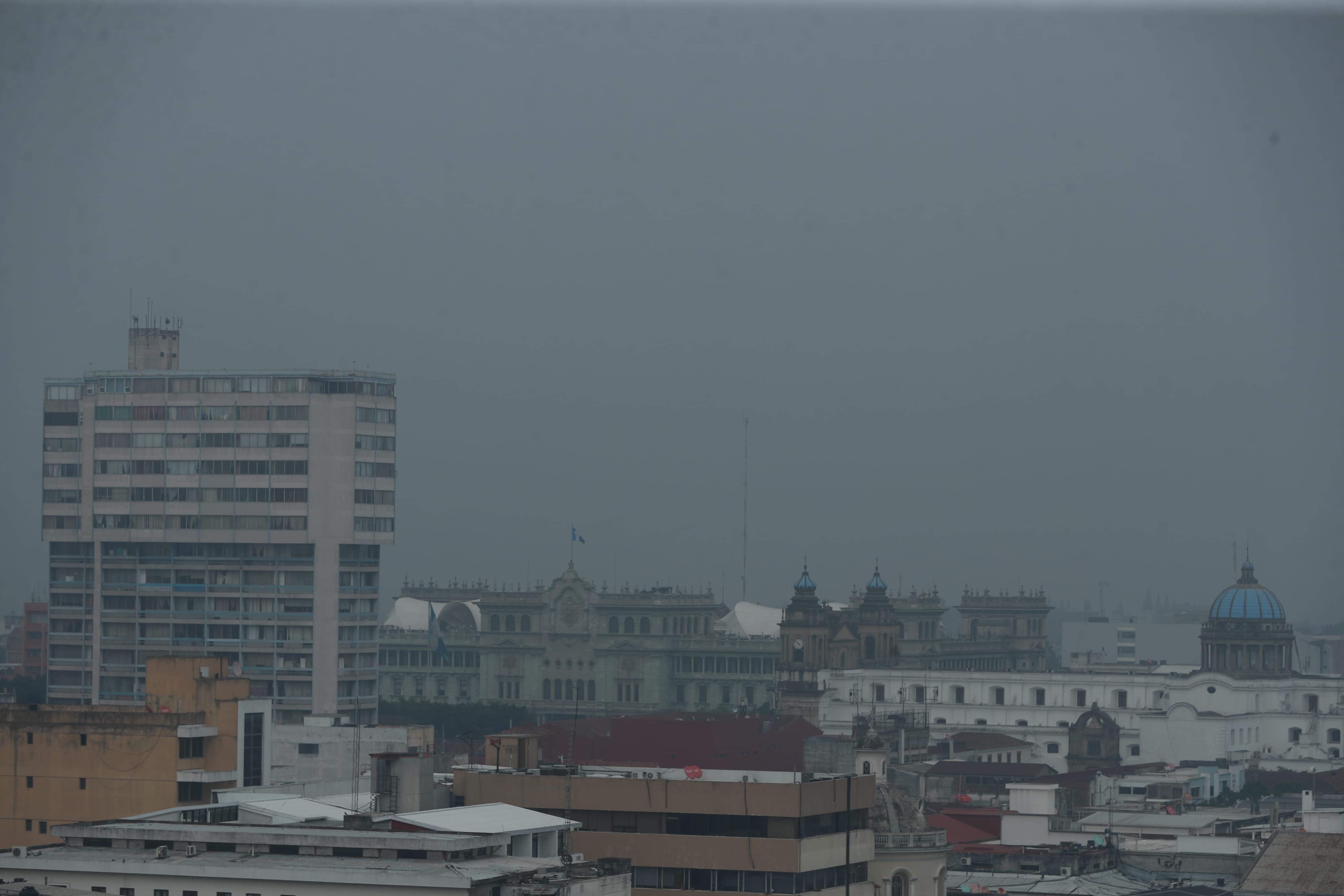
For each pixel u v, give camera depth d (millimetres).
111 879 150500
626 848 176750
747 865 174375
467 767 192250
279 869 146125
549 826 163250
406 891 142750
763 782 190500
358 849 151750
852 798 184125
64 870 151375
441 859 149625
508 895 143250
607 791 178250
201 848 154750
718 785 176125
